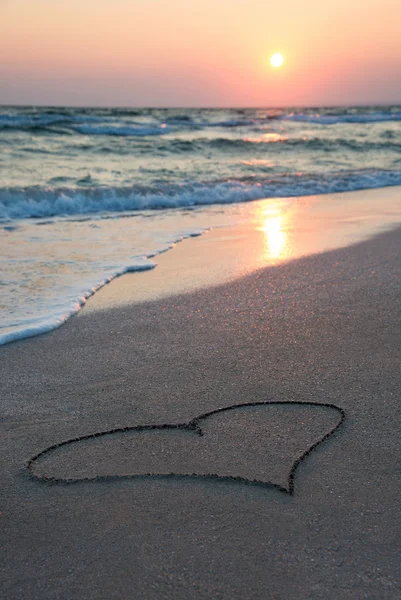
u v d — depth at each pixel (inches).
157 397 118.3
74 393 120.4
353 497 84.9
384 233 286.5
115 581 69.3
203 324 161.8
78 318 167.5
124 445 100.2
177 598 66.6
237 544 75.1
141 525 79.2
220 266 225.9
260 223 318.7
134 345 146.9
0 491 87.3
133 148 752.3
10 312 169.2
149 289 195.9
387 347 142.9
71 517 81.2
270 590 67.4
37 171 524.1
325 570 70.3
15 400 117.1
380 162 681.6
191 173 539.8
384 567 70.7
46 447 99.9
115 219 330.3
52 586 68.6
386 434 103.0
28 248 250.7
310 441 100.9
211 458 96.0
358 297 183.8
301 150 805.2
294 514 81.0
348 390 120.2
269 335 152.5
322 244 263.0
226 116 1790.1
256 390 121.0
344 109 2787.9
